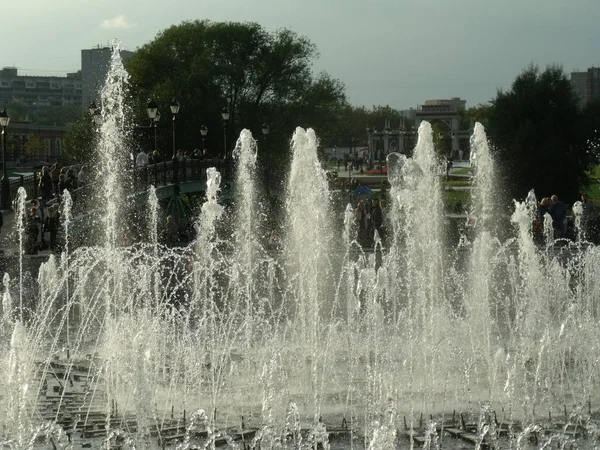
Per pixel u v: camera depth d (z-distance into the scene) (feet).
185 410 39.81
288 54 219.41
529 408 40.09
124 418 38.37
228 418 38.45
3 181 122.83
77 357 51.52
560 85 179.93
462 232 129.08
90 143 186.19
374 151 438.40
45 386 44.11
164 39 214.69
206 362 50.03
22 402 39.42
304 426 36.78
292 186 80.18
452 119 489.26
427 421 37.58
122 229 105.40
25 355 44.06
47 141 415.64
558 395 42.70
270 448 34.04
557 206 107.55
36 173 138.21
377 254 106.01
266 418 37.91
